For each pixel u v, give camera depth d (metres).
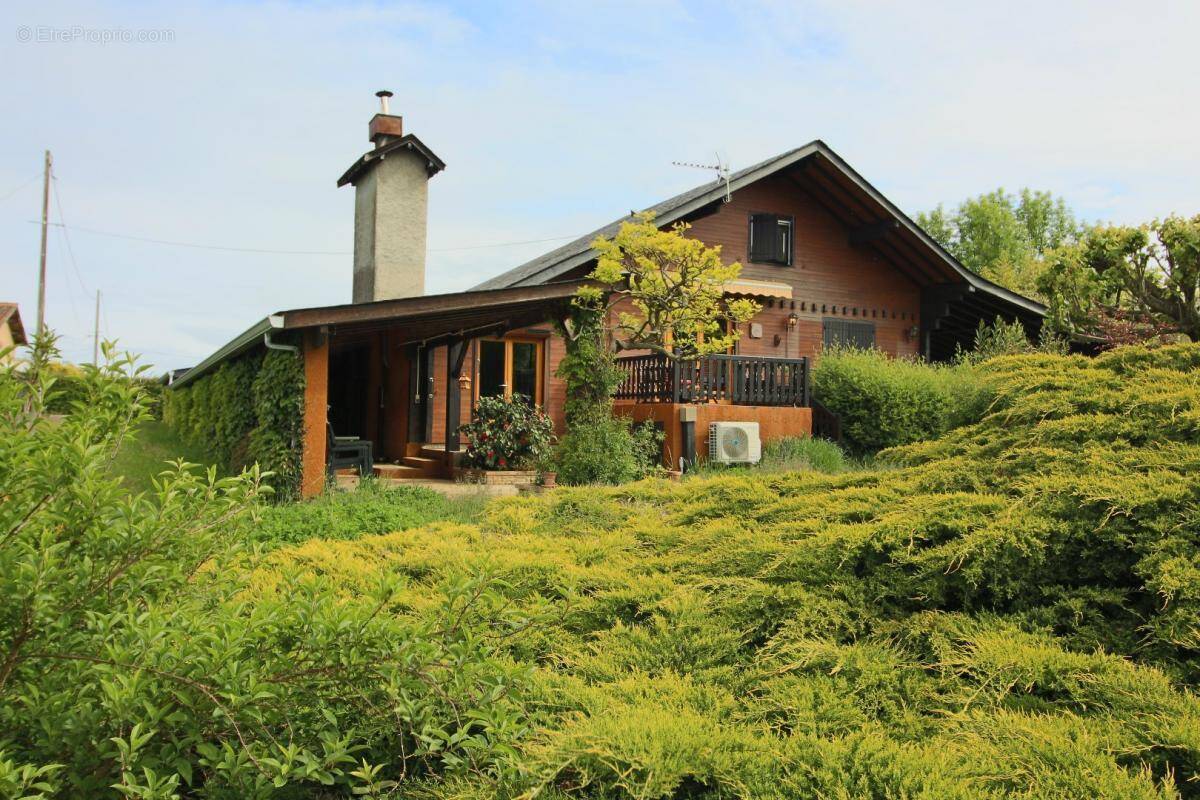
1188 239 15.77
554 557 4.43
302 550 5.13
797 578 3.71
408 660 2.41
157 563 2.41
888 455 5.16
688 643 3.40
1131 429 4.02
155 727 2.17
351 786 2.50
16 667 2.20
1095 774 2.21
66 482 2.20
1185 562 3.00
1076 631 3.12
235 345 12.10
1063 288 17.91
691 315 13.85
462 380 16.02
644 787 2.30
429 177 18.00
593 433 12.70
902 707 2.88
